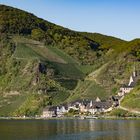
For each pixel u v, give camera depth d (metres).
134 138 198.75
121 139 195.88
